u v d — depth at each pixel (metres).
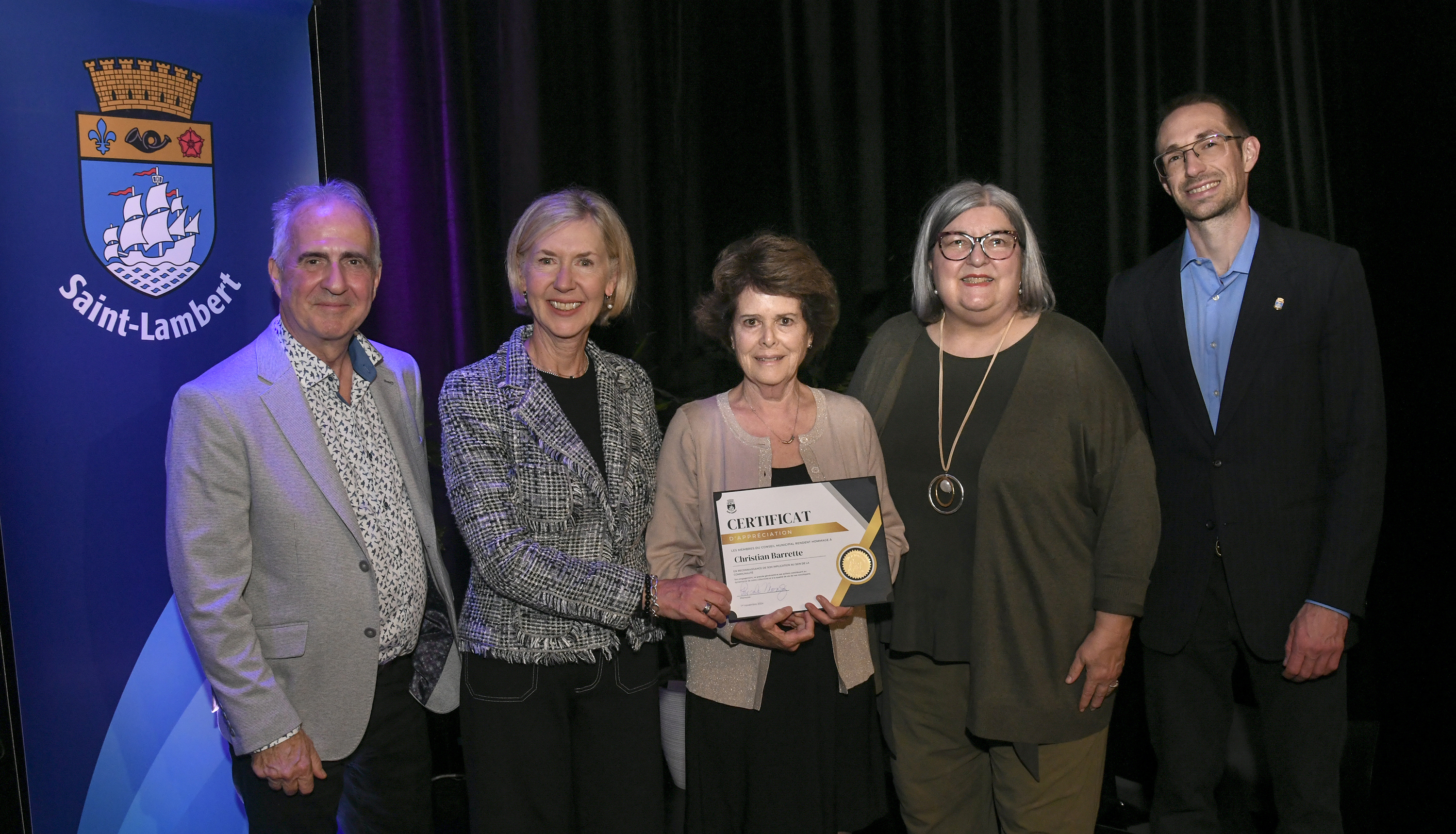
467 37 3.10
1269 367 2.02
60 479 1.96
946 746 2.07
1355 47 2.72
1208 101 2.09
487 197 3.15
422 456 1.98
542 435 1.75
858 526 1.79
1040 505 1.89
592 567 1.71
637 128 3.17
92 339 1.98
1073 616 1.92
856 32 3.10
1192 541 2.12
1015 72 2.99
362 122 3.07
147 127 2.01
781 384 1.88
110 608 2.02
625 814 1.84
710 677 1.85
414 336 3.15
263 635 1.74
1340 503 1.99
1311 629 1.99
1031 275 1.98
